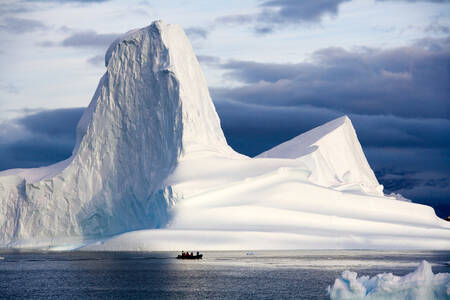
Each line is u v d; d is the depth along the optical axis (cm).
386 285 8412
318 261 15438
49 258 16950
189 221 17725
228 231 16750
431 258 16350
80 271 13600
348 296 8662
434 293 8250
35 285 11700
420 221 19612
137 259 16200
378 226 18338
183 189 18350
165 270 13575
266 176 19338
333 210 18988
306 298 10250
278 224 17750
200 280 12088
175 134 19975
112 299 10225
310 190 19225
